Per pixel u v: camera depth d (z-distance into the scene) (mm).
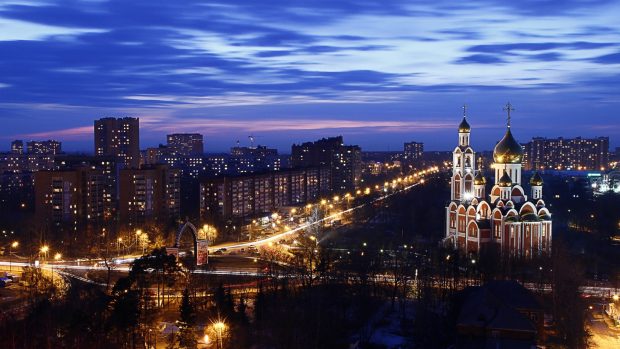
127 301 149625
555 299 185250
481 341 152250
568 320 172125
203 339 163875
